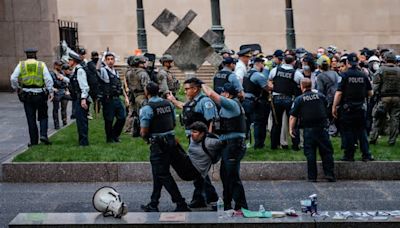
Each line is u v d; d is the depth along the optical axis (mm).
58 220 7625
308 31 32719
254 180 10641
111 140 12727
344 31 32781
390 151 11625
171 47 10086
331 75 12586
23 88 12242
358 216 7758
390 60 12172
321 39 32750
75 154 11352
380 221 7555
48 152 11555
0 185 10477
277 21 32594
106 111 12531
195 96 8883
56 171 10641
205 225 7527
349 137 10656
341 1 32719
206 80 25750
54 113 15516
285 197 9523
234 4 32406
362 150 10781
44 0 24984
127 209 8164
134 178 10656
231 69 10305
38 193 9945
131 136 13625
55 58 25125
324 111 10359
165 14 9914
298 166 10625
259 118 11867
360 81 10531
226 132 8266
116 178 10664
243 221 7559
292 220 7598
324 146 10430
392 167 10641
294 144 11797
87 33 31875
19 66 12234
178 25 9914
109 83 12445
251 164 10617
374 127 12484
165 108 8383
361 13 32781
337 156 11172
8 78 25219
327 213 7902
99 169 10648
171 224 7520
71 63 12375
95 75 12328
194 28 32031
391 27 32812
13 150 12914
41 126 12508
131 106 13172
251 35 32531
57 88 15453
